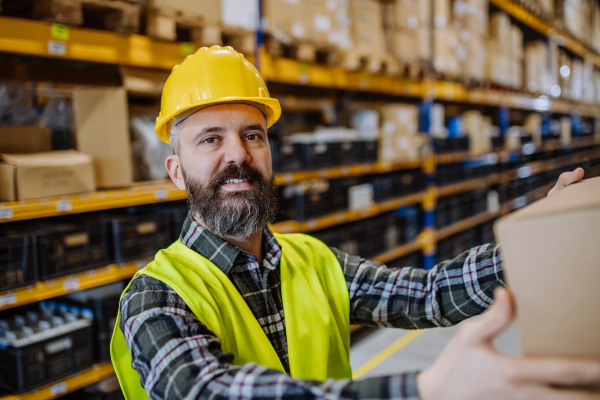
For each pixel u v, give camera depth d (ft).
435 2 14.25
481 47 16.63
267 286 3.69
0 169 6.29
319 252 4.33
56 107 8.11
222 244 3.52
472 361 1.54
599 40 33.40
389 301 4.05
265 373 2.11
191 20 7.43
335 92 13.84
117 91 7.29
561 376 1.45
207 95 3.73
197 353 2.40
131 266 7.66
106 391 7.50
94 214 8.27
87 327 7.27
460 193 17.72
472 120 17.56
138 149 8.16
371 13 11.50
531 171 24.44
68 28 6.22
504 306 1.57
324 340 3.73
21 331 7.04
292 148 10.18
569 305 1.60
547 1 22.13
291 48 9.64
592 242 1.56
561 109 26.84
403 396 1.69
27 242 6.51
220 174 3.54
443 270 3.89
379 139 13.10
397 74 12.47
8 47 5.68
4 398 6.47
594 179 2.89
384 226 13.25
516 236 1.68
